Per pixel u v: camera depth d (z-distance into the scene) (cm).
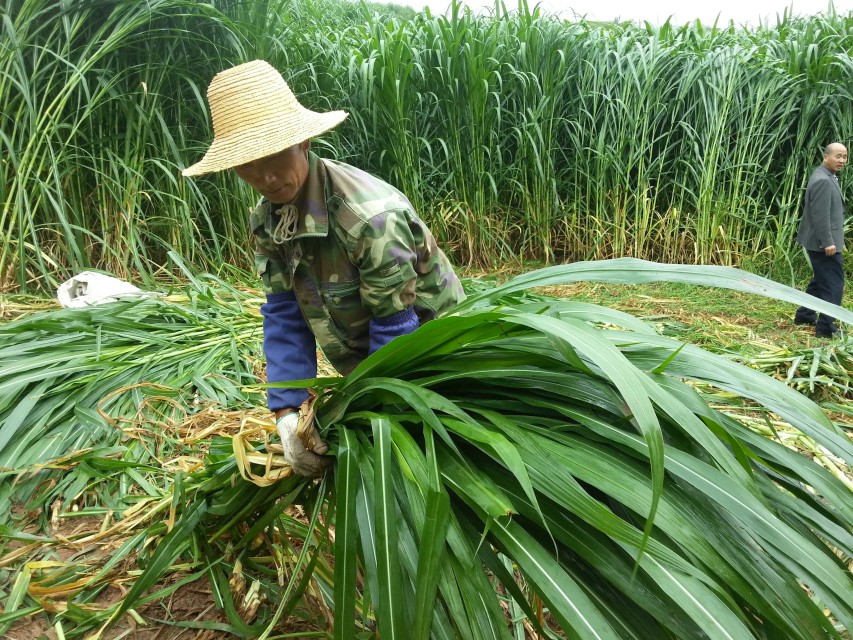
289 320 164
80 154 440
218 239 516
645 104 629
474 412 127
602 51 639
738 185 626
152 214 484
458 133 618
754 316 489
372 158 620
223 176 496
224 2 486
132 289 384
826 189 454
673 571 90
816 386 333
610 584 103
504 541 102
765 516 94
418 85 613
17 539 186
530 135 622
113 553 186
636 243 640
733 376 112
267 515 152
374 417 125
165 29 431
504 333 128
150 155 471
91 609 162
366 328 163
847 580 91
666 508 97
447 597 101
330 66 576
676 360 118
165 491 206
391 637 98
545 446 111
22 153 407
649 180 640
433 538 100
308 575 137
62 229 432
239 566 165
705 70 612
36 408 249
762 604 90
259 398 280
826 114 622
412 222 156
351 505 116
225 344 328
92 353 286
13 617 156
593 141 626
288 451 136
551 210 657
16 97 392
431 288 168
